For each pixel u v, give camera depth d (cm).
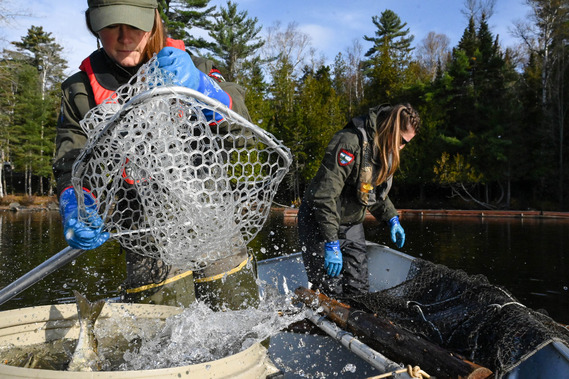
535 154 2528
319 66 4281
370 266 386
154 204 147
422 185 2770
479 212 2023
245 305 187
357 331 221
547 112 2567
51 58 3762
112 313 177
